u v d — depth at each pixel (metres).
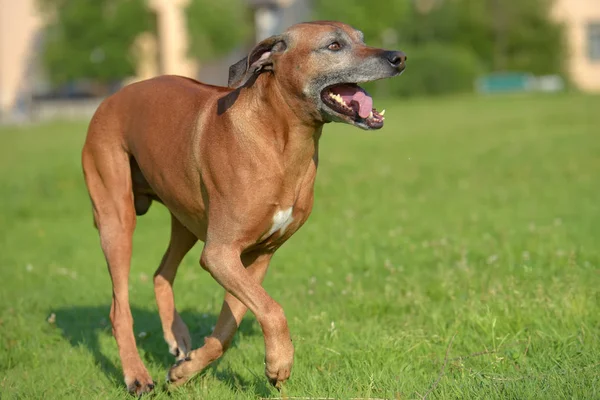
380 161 22.03
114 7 49.25
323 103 6.18
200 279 10.48
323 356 7.14
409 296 8.48
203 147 6.45
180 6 54.59
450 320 7.68
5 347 7.88
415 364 6.79
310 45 6.15
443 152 23.78
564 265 9.38
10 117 48.59
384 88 52.50
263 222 6.25
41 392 6.71
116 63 49.12
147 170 7.10
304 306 8.59
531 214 13.58
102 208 7.32
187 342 7.41
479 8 56.78
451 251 10.70
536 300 7.67
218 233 6.26
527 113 36.88
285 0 58.88
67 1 48.88
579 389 5.80
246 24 57.31
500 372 6.45
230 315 6.40
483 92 55.81
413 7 56.97
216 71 58.31
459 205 14.88
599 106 39.41
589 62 61.78
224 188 6.25
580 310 7.47
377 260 10.64
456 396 5.95
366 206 15.18
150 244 13.05
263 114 6.23
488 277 8.81
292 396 6.21
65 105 48.47
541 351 6.84
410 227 12.89
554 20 58.19
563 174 18.27
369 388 6.18
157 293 7.50
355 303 8.38
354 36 6.33
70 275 10.94
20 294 10.00
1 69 55.56
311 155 6.38
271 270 10.59
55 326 8.66
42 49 51.72
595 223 12.34
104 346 7.94
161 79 7.41
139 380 6.65
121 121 7.34
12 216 16.31
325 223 13.60
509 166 19.92
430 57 52.81
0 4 55.06
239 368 7.04
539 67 57.31
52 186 19.38
